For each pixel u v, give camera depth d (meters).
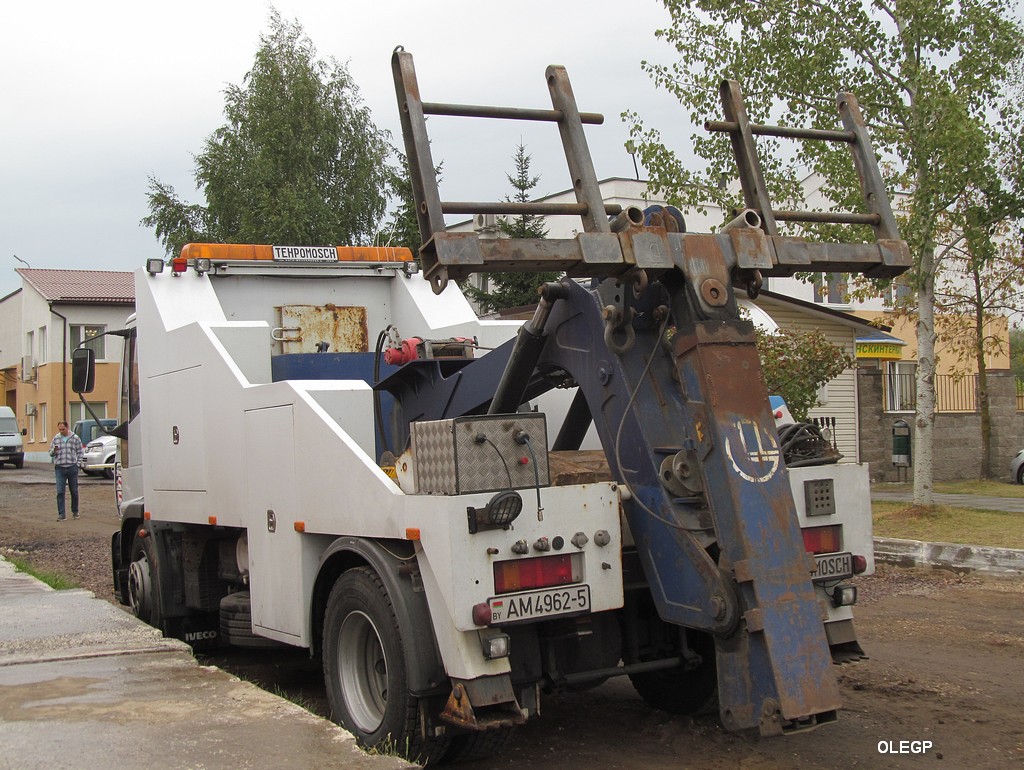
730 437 4.59
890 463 22.12
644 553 4.97
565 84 4.89
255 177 35.62
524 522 4.59
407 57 4.64
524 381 5.79
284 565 5.92
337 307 8.62
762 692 4.37
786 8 13.00
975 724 5.60
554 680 4.95
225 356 6.77
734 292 4.95
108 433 9.25
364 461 5.14
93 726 4.76
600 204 4.73
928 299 13.34
